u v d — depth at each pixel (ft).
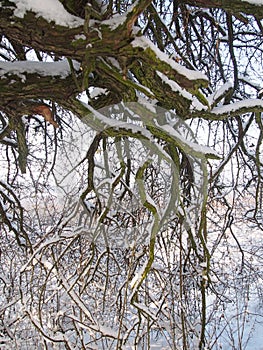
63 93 5.75
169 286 9.57
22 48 7.72
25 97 5.75
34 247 8.27
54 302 11.28
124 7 7.74
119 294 9.45
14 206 11.04
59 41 4.58
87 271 8.50
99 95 6.34
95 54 4.62
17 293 11.34
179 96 5.55
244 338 17.74
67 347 8.63
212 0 5.93
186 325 9.59
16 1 4.44
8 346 11.03
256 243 17.15
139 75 5.49
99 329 8.87
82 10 4.98
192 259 10.64
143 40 4.45
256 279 15.78
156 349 11.87
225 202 11.67
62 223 8.02
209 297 15.43
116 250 11.28
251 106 7.09
